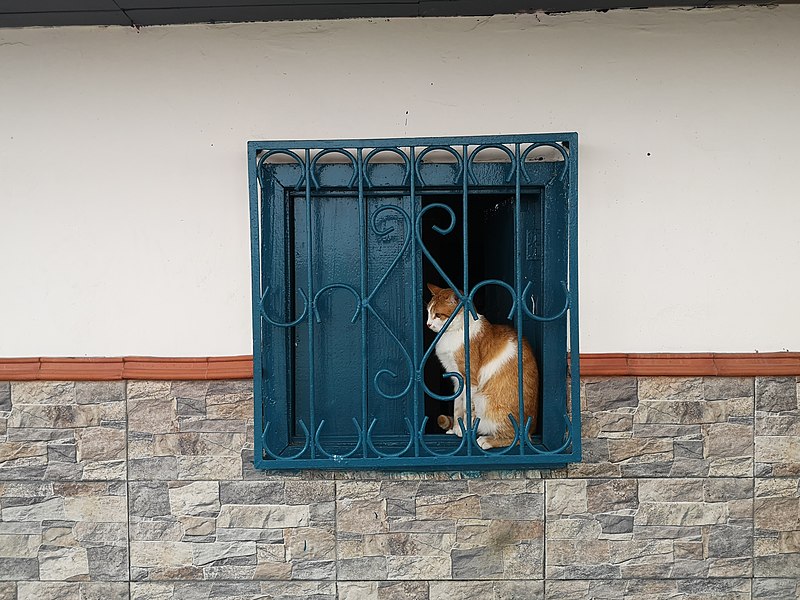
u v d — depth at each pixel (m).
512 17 2.35
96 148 2.39
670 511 2.43
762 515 2.43
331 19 2.36
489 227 2.88
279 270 2.39
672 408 2.40
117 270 2.41
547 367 2.41
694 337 2.41
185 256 2.41
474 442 2.40
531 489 2.43
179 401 2.42
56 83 2.38
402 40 2.37
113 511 2.45
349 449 2.44
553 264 2.39
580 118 2.37
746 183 2.38
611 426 2.41
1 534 2.46
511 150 2.38
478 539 2.44
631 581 2.45
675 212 2.38
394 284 2.46
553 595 2.46
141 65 2.38
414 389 2.31
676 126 2.37
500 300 2.76
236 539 2.45
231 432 2.42
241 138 2.39
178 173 2.39
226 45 2.37
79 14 2.25
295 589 2.46
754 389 2.39
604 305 2.40
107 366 2.41
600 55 2.36
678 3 2.30
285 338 2.42
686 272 2.40
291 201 2.45
